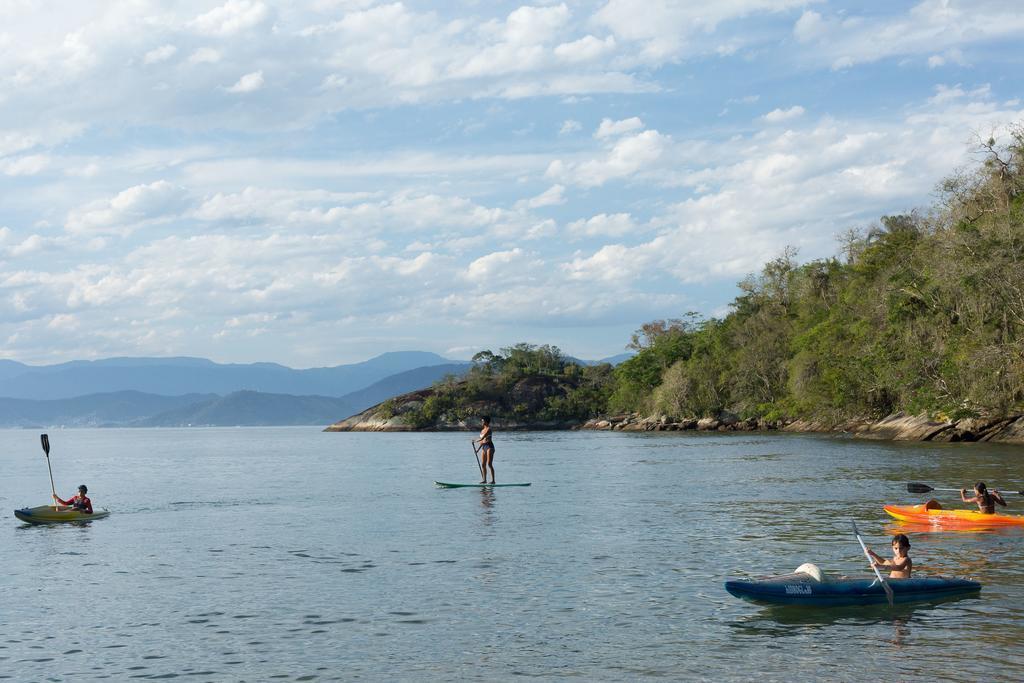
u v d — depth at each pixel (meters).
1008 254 61.31
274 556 20.08
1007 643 11.84
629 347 183.50
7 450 125.31
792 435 92.00
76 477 52.66
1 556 21.23
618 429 152.75
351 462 65.69
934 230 73.56
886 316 75.19
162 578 17.81
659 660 11.41
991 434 64.25
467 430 194.88
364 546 21.22
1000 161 69.81
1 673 11.55
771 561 18.00
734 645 12.02
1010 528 22.00
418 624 13.48
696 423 128.12
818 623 13.07
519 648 12.07
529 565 18.11
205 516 28.92
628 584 16.02
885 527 22.67
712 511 26.91
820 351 91.56
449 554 19.70
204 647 12.54
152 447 128.12
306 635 13.03
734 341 123.94
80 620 14.31
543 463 55.88
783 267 127.38
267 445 125.06
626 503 29.84
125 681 11.12
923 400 68.56
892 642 12.02
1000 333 63.66
